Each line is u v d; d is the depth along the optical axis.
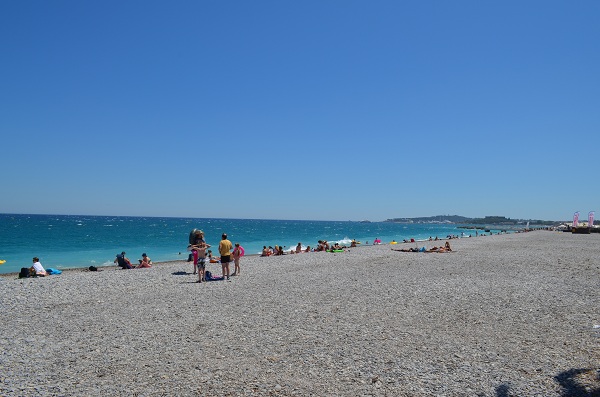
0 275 25.19
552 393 5.61
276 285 15.91
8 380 6.29
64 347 8.03
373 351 7.52
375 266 22.45
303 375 6.38
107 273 20.98
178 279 18.25
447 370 6.54
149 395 5.67
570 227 89.62
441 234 118.69
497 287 14.82
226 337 8.55
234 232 99.81
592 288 14.68
